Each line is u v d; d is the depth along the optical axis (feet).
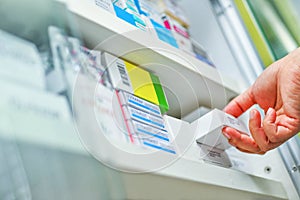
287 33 3.39
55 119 1.46
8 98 1.36
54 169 1.36
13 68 1.48
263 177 2.72
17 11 1.67
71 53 1.80
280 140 2.39
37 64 1.61
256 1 3.69
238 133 2.51
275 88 2.68
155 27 2.96
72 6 2.01
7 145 1.29
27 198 1.27
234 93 3.37
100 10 2.25
